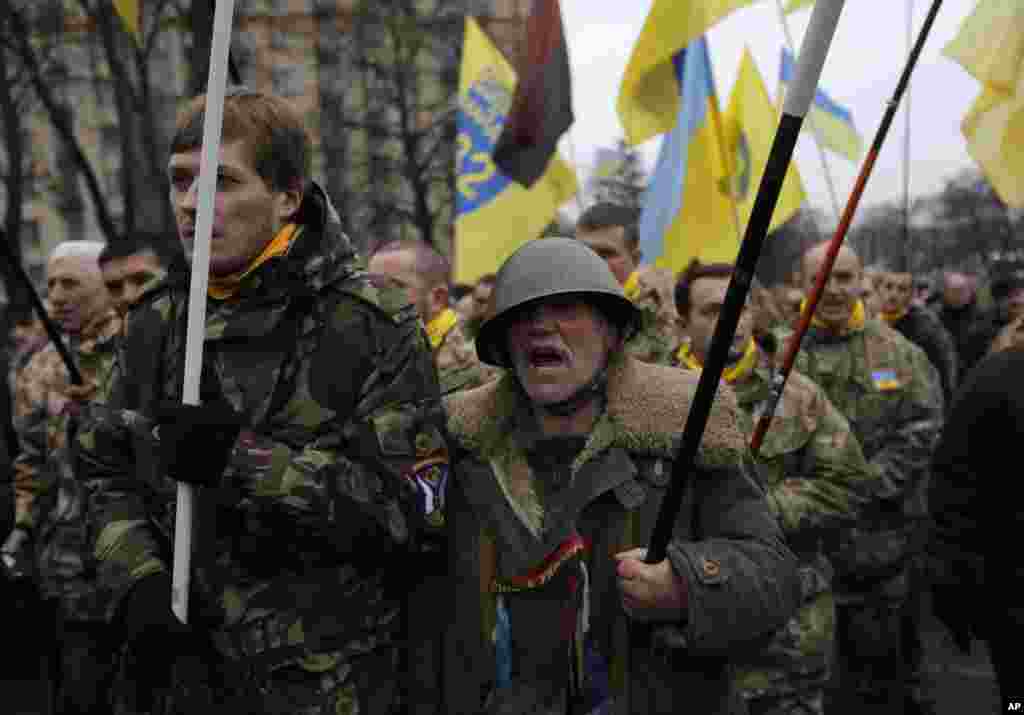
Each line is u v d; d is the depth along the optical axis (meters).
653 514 2.10
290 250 2.07
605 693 2.07
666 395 2.14
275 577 2.03
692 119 5.73
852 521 3.65
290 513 1.94
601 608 2.10
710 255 5.83
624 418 2.12
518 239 7.15
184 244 2.09
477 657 2.15
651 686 2.08
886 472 4.77
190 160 2.06
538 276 2.10
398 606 2.21
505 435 2.22
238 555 2.02
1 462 4.48
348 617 2.07
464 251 7.21
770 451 3.65
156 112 22.66
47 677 5.52
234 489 1.95
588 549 2.12
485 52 7.46
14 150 23.05
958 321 11.37
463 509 2.21
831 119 8.73
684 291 4.08
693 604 1.94
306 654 2.02
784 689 3.54
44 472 4.21
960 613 3.01
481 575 2.16
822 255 4.89
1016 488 2.90
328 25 28.20
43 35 23.00
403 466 2.04
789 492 3.61
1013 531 2.91
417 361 2.13
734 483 2.13
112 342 4.21
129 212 22.64
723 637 1.96
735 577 1.97
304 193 2.13
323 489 1.95
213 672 2.06
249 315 2.05
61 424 4.11
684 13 5.08
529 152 6.72
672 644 2.00
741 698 2.21
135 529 2.11
